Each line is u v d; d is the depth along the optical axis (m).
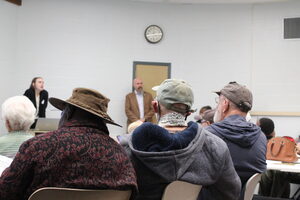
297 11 6.71
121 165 1.24
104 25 6.91
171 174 1.28
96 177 1.17
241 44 6.93
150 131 1.30
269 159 3.07
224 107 2.01
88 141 1.20
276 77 6.78
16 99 1.99
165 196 1.31
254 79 6.85
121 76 6.95
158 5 7.02
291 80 6.73
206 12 7.01
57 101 1.43
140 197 1.34
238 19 6.94
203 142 1.38
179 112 1.47
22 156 1.13
